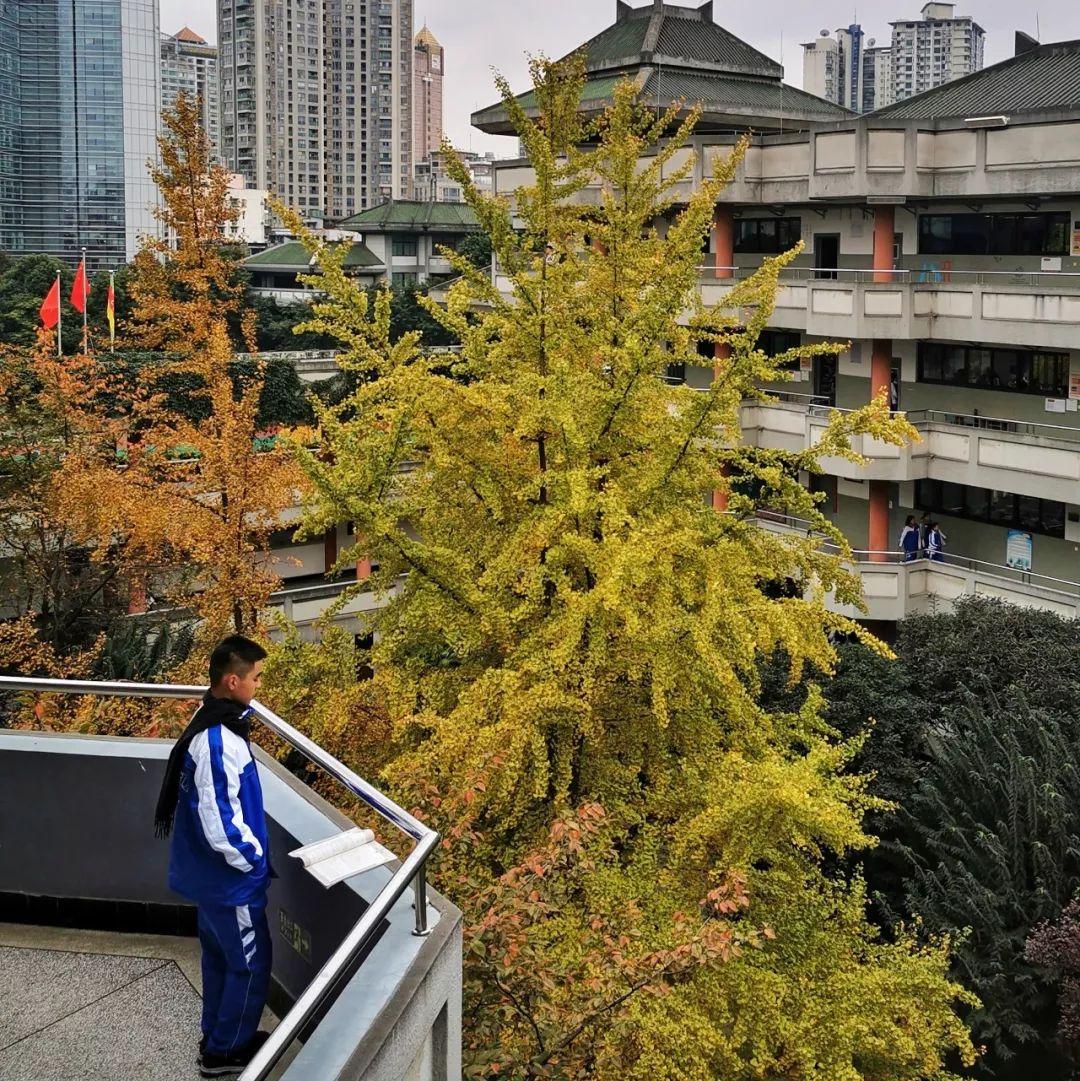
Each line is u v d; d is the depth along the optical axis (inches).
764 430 1321.4
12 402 816.9
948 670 906.7
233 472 712.4
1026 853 708.7
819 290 1211.2
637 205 613.3
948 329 1145.4
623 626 505.0
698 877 493.7
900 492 1286.9
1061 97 1201.4
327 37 7027.6
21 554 811.4
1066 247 1114.7
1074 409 1093.8
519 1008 320.5
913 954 627.2
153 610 895.1
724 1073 457.1
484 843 479.8
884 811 759.1
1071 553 1128.8
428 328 2431.1
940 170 1156.5
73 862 263.3
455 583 530.3
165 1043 221.3
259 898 211.0
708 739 544.7
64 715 633.0
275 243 4040.4
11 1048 219.9
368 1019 175.0
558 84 571.5
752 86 1612.9
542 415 511.2
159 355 1470.2
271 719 229.8
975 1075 681.6
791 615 541.0
